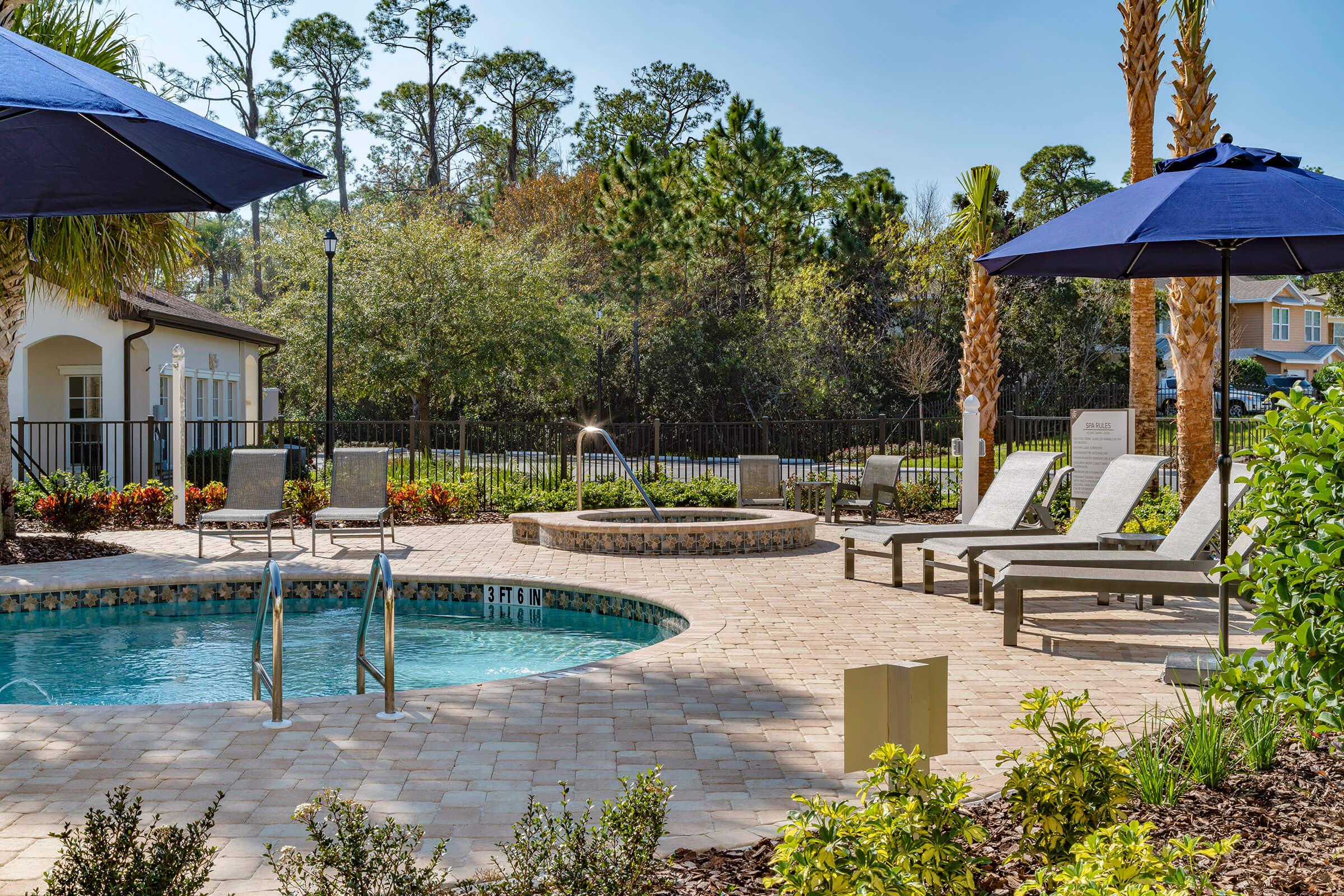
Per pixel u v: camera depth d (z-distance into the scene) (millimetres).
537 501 16328
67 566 10812
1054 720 5250
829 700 5789
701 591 9469
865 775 4535
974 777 4426
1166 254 7137
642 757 4797
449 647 8492
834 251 36750
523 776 4520
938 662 3082
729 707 5645
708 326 34281
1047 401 35344
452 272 27672
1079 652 6957
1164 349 44938
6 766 4648
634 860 2930
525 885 2850
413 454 17578
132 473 18641
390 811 4070
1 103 2510
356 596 10539
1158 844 3406
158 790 4340
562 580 10055
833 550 12453
